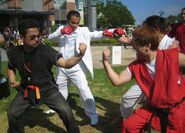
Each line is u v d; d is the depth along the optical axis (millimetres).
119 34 6035
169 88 3848
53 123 6785
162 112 3973
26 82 5305
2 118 7094
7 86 8531
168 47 4836
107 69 4125
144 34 3855
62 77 6695
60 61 5055
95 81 10922
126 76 4113
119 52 16594
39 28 5094
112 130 6391
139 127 4094
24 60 5168
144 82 4016
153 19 4875
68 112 5352
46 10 52062
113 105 8070
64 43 6695
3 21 49719
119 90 9531
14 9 49281
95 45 35250
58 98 5363
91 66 6641
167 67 3842
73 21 6566
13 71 5367
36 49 5137
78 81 6539
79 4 46000
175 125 3912
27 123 6781
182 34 7445
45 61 5148
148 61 3961
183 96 3928
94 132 6305
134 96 5715
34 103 5328
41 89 5305
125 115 5906
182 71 4379
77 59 4859
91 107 6574
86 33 6578
